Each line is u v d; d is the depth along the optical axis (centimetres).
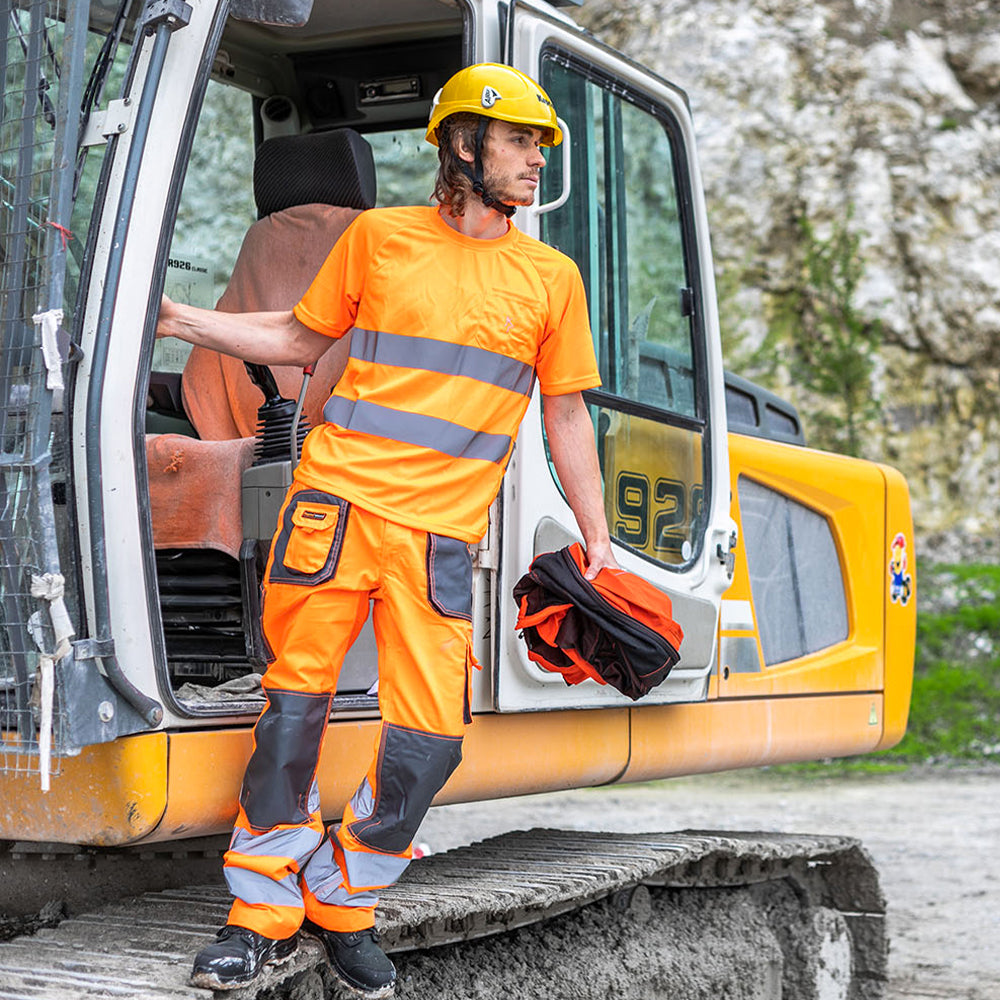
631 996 423
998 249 1911
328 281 316
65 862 358
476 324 304
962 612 1664
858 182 1942
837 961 541
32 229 284
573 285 323
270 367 420
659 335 438
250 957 281
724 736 475
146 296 299
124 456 292
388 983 302
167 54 307
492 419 307
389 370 301
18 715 281
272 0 320
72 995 269
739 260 1956
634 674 340
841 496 564
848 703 551
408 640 291
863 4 2056
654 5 2111
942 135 1962
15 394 283
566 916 435
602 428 406
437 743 293
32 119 286
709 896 502
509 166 304
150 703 287
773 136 1984
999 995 614
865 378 1881
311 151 441
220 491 372
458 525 300
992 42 2014
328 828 346
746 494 513
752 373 1909
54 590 269
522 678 372
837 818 1133
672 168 450
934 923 764
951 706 1560
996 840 1026
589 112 409
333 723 332
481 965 391
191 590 383
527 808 1202
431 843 986
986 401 1894
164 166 304
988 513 1866
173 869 375
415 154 499
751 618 498
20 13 292
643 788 1355
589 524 340
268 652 359
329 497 293
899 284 1909
